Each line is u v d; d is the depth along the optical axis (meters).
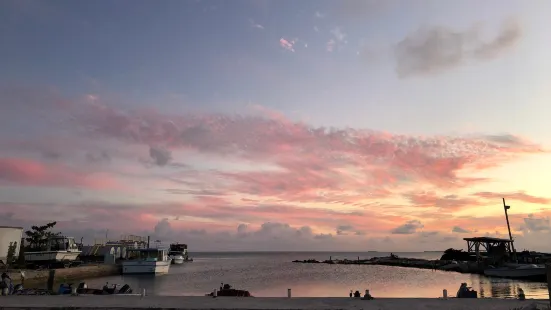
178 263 141.25
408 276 79.31
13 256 58.88
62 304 18.58
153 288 53.28
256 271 102.50
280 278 76.44
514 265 64.69
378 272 96.31
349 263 157.12
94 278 67.75
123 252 105.94
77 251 79.25
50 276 31.16
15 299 20.36
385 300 20.03
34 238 76.44
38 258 71.06
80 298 20.78
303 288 55.75
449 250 115.25
